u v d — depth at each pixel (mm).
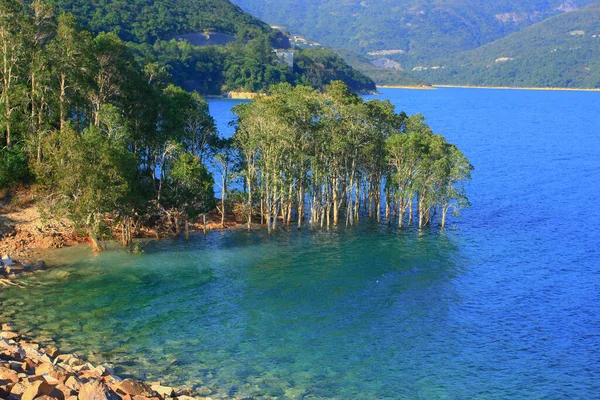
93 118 87812
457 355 50094
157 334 51406
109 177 70375
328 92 93000
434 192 89938
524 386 45625
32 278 63281
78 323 52688
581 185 132875
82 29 85750
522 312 59531
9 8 79375
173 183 80750
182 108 95062
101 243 75938
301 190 89500
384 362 48312
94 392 34969
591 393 44938
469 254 78938
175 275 66812
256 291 62938
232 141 96125
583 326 56469
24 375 37188
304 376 45344
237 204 92375
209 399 40188
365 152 90250
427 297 62844
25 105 82312
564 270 73062
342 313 57875
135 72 92438
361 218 98062
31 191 81562
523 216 102625
